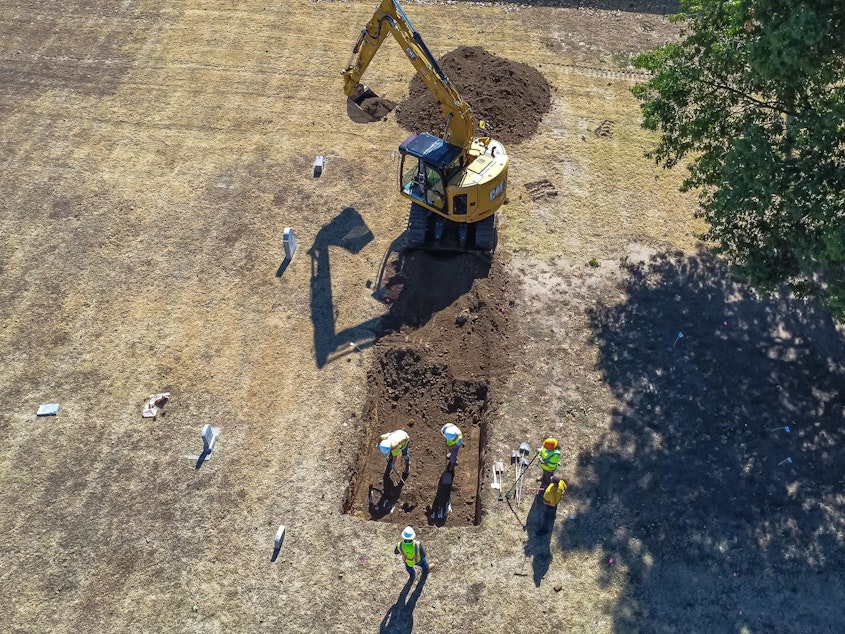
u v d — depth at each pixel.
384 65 24.62
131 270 18.38
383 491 14.87
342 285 17.94
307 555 13.41
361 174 20.83
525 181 20.62
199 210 19.86
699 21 15.59
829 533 13.52
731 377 16.00
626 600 12.76
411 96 23.23
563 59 24.98
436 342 16.83
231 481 14.44
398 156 21.34
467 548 13.48
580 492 14.20
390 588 12.99
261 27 26.53
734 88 15.77
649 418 15.32
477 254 18.66
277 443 15.01
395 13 16.52
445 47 25.38
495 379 16.05
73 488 14.38
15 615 12.73
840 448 14.76
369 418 15.53
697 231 19.27
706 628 12.39
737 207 13.66
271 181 20.64
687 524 13.69
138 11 27.34
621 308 17.45
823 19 11.63
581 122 22.53
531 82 23.42
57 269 18.41
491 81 22.92
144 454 14.88
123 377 16.17
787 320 17.09
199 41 25.86
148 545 13.55
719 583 12.93
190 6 27.62
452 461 14.95
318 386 15.95
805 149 12.88
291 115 22.81
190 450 14.92
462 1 27.72
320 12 27.30
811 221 13.50
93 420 15.45
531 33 26.16
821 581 12.92
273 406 15.60
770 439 14.92
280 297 17.72
